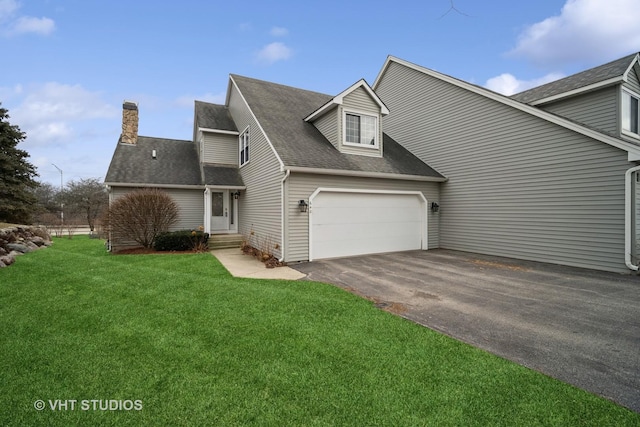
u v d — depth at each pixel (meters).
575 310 4.97
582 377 3.03
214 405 2.59
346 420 2.42
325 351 3.53
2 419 2.44
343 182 10.12
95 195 26.42
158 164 14.21
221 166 14.82
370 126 11.71
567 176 8.55
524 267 8.43
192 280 6.68
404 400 2.66
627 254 7.48
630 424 2.37
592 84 9.12
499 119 10.21
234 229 14.70
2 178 18.23
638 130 9.72
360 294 5.90
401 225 11.41
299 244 9.35
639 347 3.69
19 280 6.54
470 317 4.66
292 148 10.07
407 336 3.94
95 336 3.92
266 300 5.35
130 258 9.77
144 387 2.85
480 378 2.99
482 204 10.79
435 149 12.48
